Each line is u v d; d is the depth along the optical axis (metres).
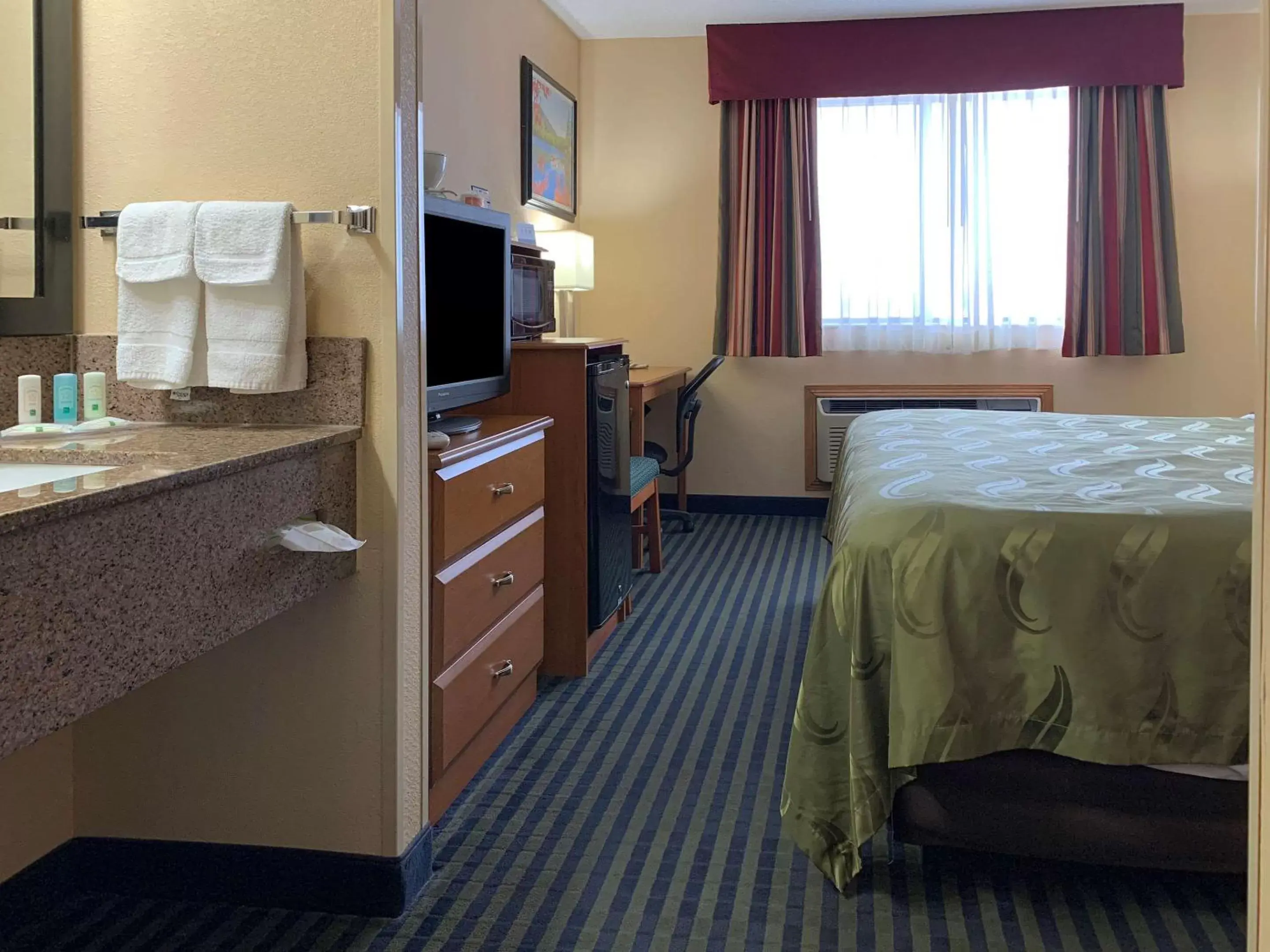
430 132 3.84
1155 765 1.87
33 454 1.55
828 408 5.61
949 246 5.39
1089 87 5.15
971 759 1.90
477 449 2.33
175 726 1.94
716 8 5.12
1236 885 1.99
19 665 1.08
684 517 5.37
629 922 1.88
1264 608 1.19
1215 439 3.13
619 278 5.73
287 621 1.89
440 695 2.17
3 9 1.74
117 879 1.97
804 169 5.38
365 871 1.90
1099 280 5.21
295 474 1.63
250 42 1.83
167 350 1.79
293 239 1.77
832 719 2.01
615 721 2.83
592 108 5.67
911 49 5.23
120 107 1.87
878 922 1.88
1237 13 5.14
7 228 1.75
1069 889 1.98
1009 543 1.92
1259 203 1.20
